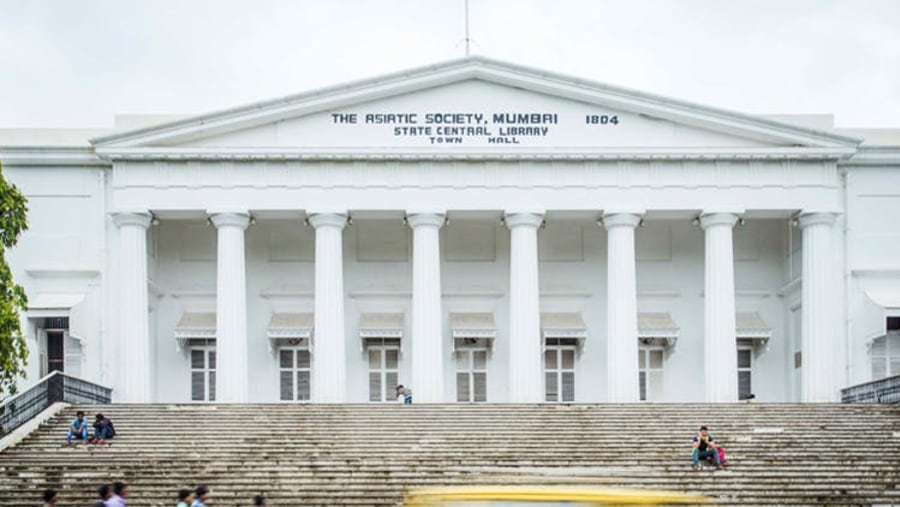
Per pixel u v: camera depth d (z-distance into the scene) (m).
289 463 33.56
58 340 46.75
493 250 49.53
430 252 44.62
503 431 37.09
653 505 16.41
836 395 45.09
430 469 33.00
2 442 34.75
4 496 31.41
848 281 46.00
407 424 37.81
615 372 44.22
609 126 45.19
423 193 44.69
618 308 44.44
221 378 43.97
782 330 49.56
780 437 36.28
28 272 45.69
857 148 45.22
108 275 45.66
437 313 44.47
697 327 49.44
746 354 50.06
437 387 44.09
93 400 42.75
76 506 30.69
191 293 48.91
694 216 46.00
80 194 46.03
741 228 50.03
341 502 30.72
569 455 34.44
